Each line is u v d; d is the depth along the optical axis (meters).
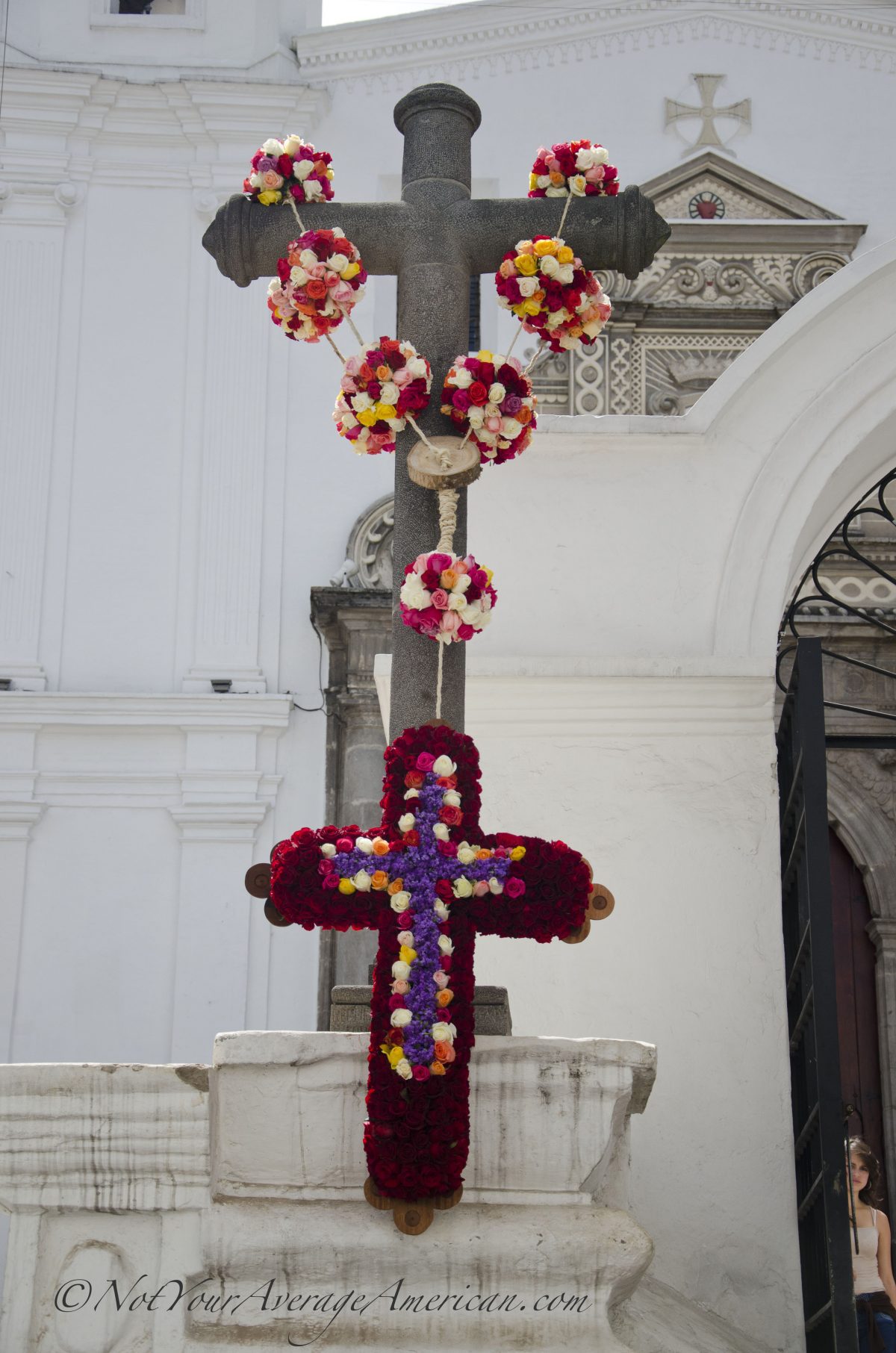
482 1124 3.56
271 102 12.27
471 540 5.54
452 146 4.36
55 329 11.91
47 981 10.76
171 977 10.78
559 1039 3.61
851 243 12.04
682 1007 5.06
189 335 11.97
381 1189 3.41
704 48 12.52
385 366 3.98
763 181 12.14
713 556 5.53
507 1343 3.40
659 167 12.29
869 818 11.23
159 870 11.01
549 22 12.49
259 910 10.91
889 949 10.98
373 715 11.18
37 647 11.38
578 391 11.80
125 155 12.26
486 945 5.13
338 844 3.64
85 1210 3.46
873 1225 6.35
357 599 11.12
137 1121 3.49
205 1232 3.45
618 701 5.34
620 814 5.26
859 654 11.48
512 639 5.45
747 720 5.33
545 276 4.11
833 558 11.44
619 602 5.49
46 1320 3.40
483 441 4.02
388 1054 3.46
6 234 12.05
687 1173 4.88
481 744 5.36
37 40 12.48
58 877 10.96
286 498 11.72
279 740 11.27
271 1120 3.56
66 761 11.17
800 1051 5.18
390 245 4.27
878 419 5.57
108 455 11.73
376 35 12.45
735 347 11.91
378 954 3.59
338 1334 3.40
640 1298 4.17
